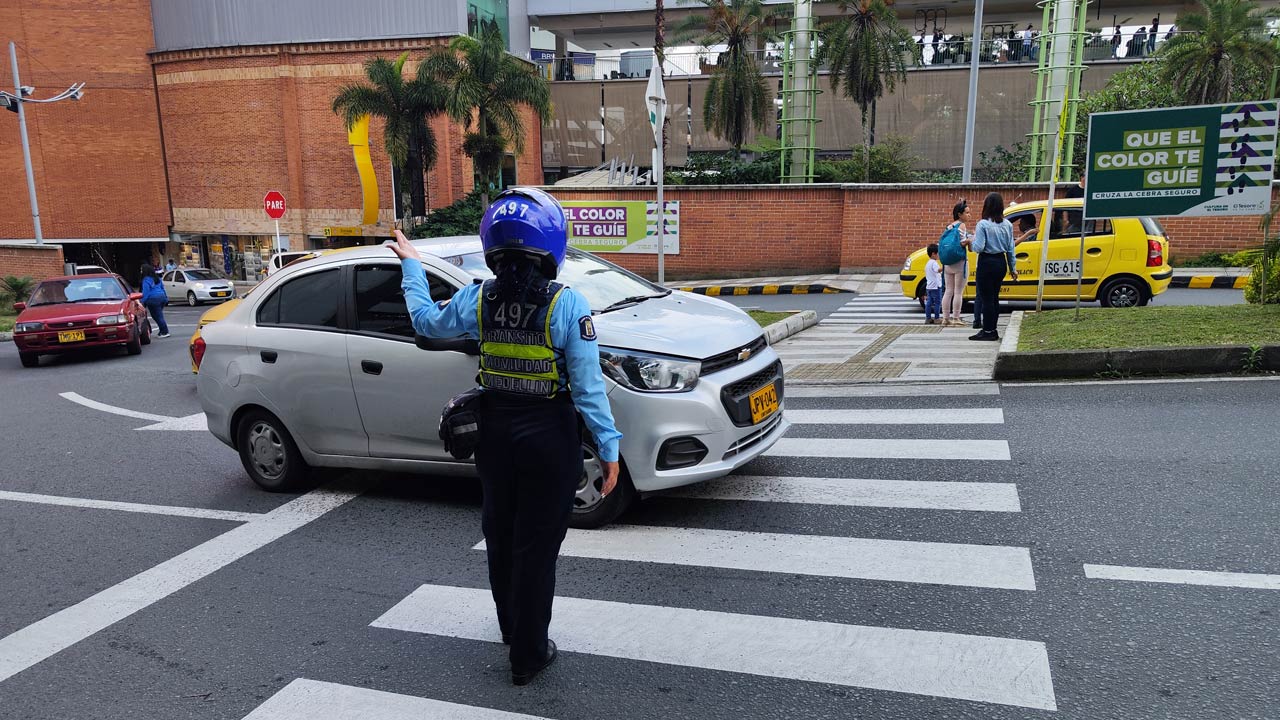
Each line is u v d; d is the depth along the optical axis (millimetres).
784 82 24641
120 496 6047
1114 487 4855
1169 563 3871
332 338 5379
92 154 36125
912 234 21203
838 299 17391
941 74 31438
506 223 2947
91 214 36438
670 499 5191
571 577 4145
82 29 35438
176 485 6266
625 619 3693
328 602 4066
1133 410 6379
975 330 10672
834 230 22266
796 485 5309
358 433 5379
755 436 4941
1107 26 41250
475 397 3105
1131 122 8844
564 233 3068
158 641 3758
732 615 3674
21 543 5152
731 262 23078
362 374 5250
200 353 6008
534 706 3070
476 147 27844
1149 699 2881
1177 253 18656
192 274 30750
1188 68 25406
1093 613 3484
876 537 4418
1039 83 21547
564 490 3061
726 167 29156
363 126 32375
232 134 35438
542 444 3000
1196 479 4875
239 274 36812
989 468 5359
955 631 3414
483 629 3713
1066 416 6383
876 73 26578
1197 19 25906
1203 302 13305
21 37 34938
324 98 34281
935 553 4172
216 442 7613
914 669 3158
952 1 38969
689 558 4301
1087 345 7836
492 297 3025
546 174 37156
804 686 3092
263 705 3174
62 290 15602
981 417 6562
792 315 12531
